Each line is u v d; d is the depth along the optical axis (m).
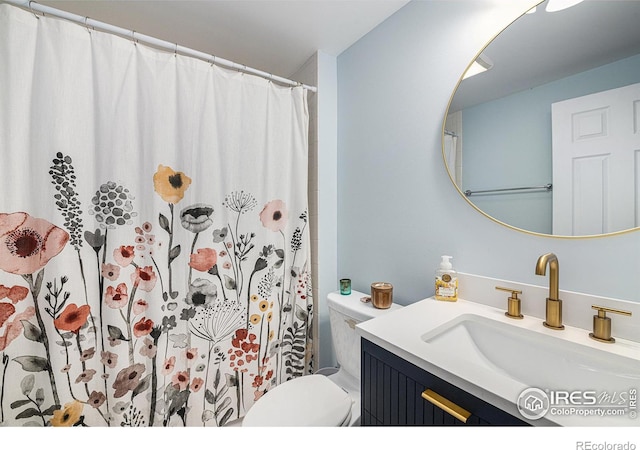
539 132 0.85
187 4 1.23
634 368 0.60
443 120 1.08
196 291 1.24
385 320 0.86
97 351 1.06
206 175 1.24
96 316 1.05
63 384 0.99
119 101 1.06
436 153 1.12
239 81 1.32
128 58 1.08
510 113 0.91
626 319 0.69
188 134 1.20
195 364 1.26
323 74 1.60
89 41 1.01
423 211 1.18
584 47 0.77
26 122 0.91
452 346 0.82
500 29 0.94
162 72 1.14
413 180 1.21
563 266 0.82
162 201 1.15
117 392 1.08
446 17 1.08
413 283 1.23
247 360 1.38
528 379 0.74
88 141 1.01
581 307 0.77
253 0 1.21
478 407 0.53
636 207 0.69
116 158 1.06
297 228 1.52
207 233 1.26
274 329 1.46
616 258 0.73
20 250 0.93
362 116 1.47
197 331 1.25
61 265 0.98
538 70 0.85
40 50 0.94
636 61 0.70
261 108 1.38
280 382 1.49
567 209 0.80
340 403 1.05
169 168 1.16
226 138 1.29
